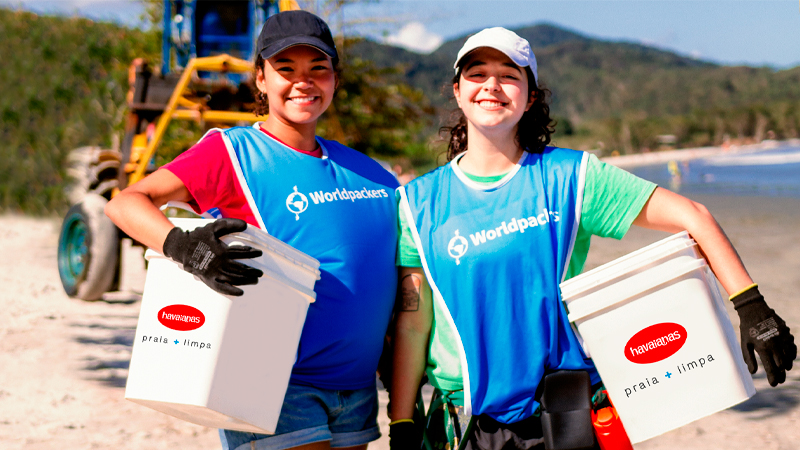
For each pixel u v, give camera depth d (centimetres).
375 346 244
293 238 232
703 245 201
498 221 218
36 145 1972
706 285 192
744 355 188
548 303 215
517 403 215
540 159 226
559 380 212
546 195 220
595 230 221
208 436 388
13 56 2119
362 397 247
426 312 234
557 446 208
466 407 218
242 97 816
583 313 194
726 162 7694
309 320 232
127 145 800
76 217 739
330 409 239
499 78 221
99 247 711
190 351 189
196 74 794
